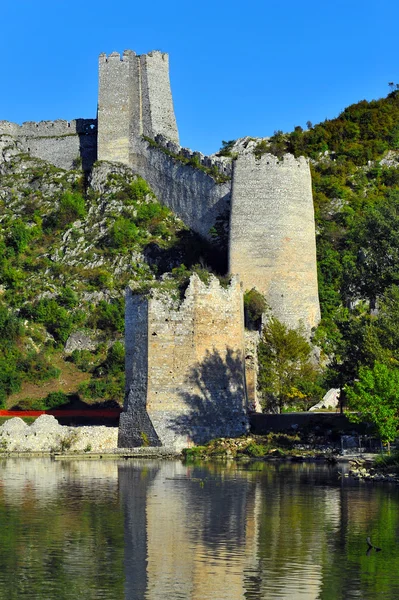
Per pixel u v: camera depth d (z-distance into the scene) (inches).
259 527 2034.9
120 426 3476.9
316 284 4520.2
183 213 5457.7
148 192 5669.3
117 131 5905.5
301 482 2610.7
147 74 5910.4
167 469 2935.5
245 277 4429.1
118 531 2006.6
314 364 4293.8
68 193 5851.4
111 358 4611.2
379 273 4515.3
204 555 1825.8
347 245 5162.4
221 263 5039.4
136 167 5821.9
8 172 6299.2
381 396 2994.6
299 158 4534.9
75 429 3476.9
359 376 3139.8
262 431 3462.1
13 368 4554.6
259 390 3983.8
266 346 4087.1
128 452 3321.9
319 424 3412.9
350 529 2017.7
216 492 2454.5
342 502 2295.8
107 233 5487.2
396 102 6993.1
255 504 2274.9
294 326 4392.2
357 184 5979.3
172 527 2041.1
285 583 1663.4
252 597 1599.4
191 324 3400.6
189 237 5300.2
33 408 4266.7
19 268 5388.8
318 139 6491.1
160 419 3348.9
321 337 4389.8
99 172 5856.3
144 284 3489.2
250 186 4463.6
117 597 1601.9
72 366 4680.1
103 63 5964.6
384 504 2267.5
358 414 3144.7
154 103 5895.7
